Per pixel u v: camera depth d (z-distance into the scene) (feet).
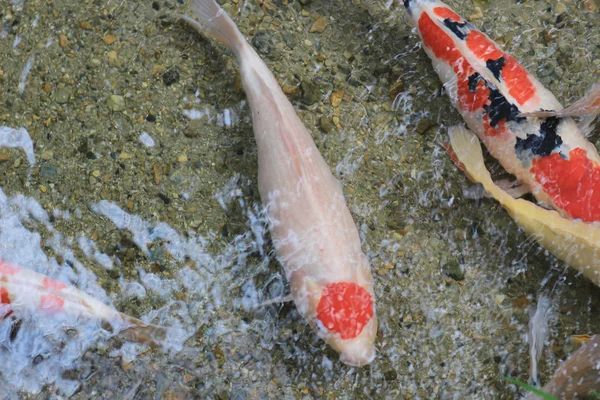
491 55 6.24
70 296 5.93
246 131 6.33
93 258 6.10
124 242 6.13
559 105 6.21
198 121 6.35
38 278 5.94
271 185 5.99
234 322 6.05
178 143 6.31
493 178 6.25
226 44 6.28
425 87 6.46
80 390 5.93
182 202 6.22
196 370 5.98
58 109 6.32
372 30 6.57
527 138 6.10
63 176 6.22
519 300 6.14
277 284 6.08
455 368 6.03
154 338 6.00
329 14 6.60
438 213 6.26
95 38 6.44
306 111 6.40
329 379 5.98
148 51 6.44
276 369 5.99
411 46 6.53
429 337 6.07
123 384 5.95
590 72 6.50
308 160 5.99
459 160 6.26
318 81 6.47
